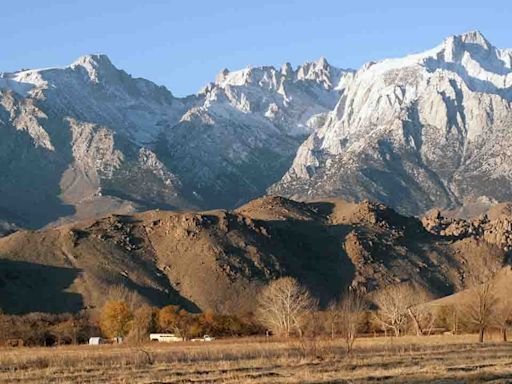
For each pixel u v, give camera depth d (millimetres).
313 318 163125
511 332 163500
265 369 91188
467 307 168000
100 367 96625
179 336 187625
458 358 103438
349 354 109062
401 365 94250
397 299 183000
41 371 92500
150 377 85062
